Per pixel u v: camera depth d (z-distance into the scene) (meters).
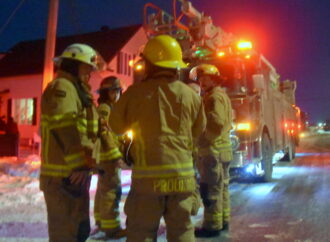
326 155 16.61
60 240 3.16
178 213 3.11
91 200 6.92
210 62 8.95
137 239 3.06
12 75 20.58
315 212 6.20
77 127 3.08
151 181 2.99
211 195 4.93
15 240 4.66
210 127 4.42
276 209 6.49
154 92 3.11
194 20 8.95
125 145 3.33
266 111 9.68
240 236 5.02
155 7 9.52
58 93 3.05
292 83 15.81
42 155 3.23
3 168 10.09
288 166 12.63
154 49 3.22
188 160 3.13
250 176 9.23
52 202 3.17
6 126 15.00
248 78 8.81
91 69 3.50
